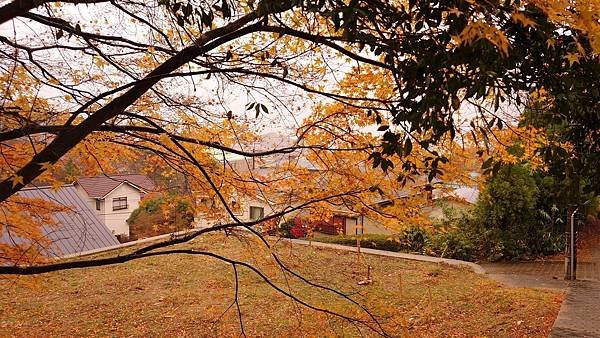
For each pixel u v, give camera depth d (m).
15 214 3.58
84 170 3.64
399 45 1.85
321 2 1.85
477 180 2.96
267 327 6.72
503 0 1.57
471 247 11.34
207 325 6.95
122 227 18.91
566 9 1.49
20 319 7.36
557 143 2.26
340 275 9.07
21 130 2.70
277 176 3.51
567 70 1.80
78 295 8.61
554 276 9.24
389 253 11.49
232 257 11.07
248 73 2.82
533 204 11.14
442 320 6.71
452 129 1.72
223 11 2.37
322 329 5.53
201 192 3.80
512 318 6.45
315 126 3.21
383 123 2.79
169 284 9.29
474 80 1.63
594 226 15.41
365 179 3.11
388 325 4.84
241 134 3.56
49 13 2.88
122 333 6.76
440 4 1.57
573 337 4.96
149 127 3.29
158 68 2.85
